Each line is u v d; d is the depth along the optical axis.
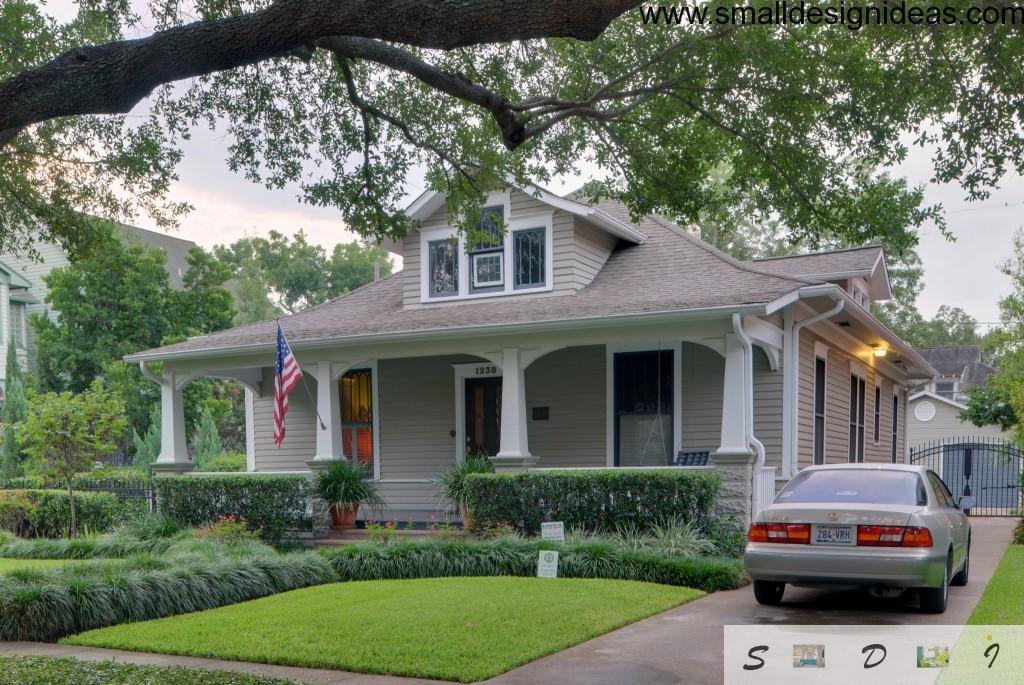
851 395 18.98
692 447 15.04
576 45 10.38
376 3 5.59
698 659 6.88
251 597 10.23
